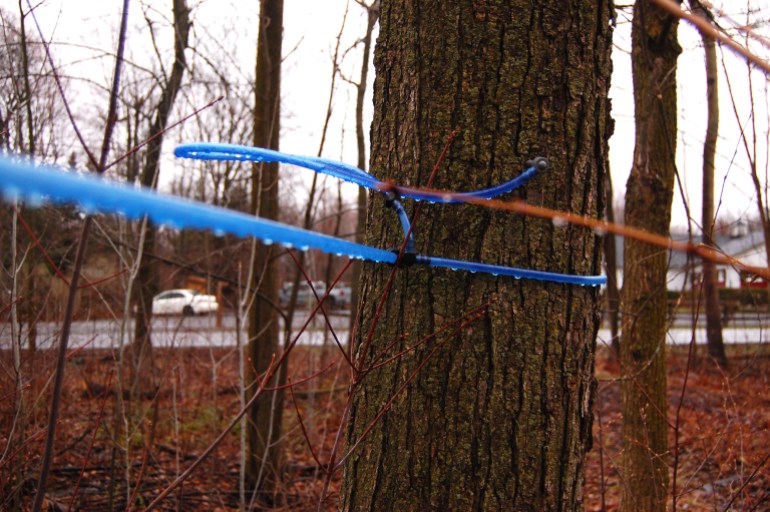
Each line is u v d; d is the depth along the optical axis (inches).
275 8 225.3
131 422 180.1
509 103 66.8
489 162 66.7
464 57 67.8
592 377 70.2
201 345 306.3
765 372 203.9
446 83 68.2
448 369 66.3
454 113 67.7
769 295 135.0
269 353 223.0
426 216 67.9
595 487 219.3
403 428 67.4
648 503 158.2
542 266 66.2
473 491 65.0
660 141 174.1
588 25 68.4
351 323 297.1
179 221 29.0
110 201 25.4
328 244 45.9
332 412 277.3
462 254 66.7
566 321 67.3
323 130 203.3
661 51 172.4
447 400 66.1
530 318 66.2
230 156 64.3
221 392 291.6
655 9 167.2
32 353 166.9
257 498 202.8
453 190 67.0
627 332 172.1
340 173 62.9
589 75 68.3
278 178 226.4
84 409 217.0
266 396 216.1
